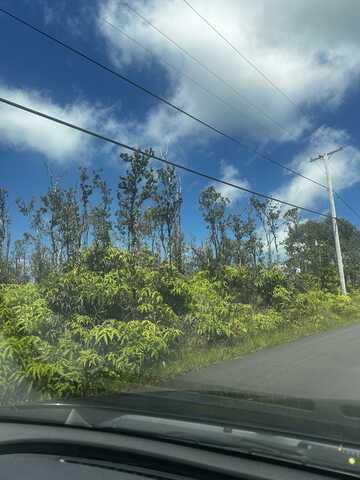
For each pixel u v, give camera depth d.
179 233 24.64
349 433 2.58
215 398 3.57
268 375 8.13
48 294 8.96
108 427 2.88
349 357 9.70
